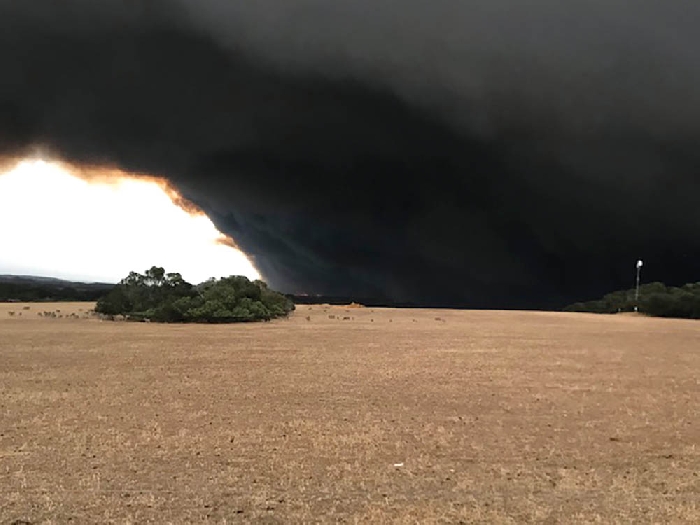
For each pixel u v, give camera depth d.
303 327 37.91
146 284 44.84
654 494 7.31
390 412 11.89
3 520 6.39
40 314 48.16
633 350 24.66
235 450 9.14
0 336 28.84
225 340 27.72
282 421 11.05
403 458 8.76
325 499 7.05
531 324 45.44
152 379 15.95
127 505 6.83
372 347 24.98
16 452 8.95
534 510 6.73
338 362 19.73
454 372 17.45
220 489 7.38
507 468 8.32
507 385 15.19
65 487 7.43
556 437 10.03
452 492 7.32
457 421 11.14
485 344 26.92
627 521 6.44
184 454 8.90
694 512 6.70
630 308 73.38
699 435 10.21
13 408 12.10
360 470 8.17
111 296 44.03
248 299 45.31
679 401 13.21
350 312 65.38
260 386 14.87
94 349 23.28
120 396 13.46
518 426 10.79
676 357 22.02
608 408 12.41
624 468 8.37
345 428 10.55
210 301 42.72
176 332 32.34
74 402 12.77
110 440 9.65
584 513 6.66
